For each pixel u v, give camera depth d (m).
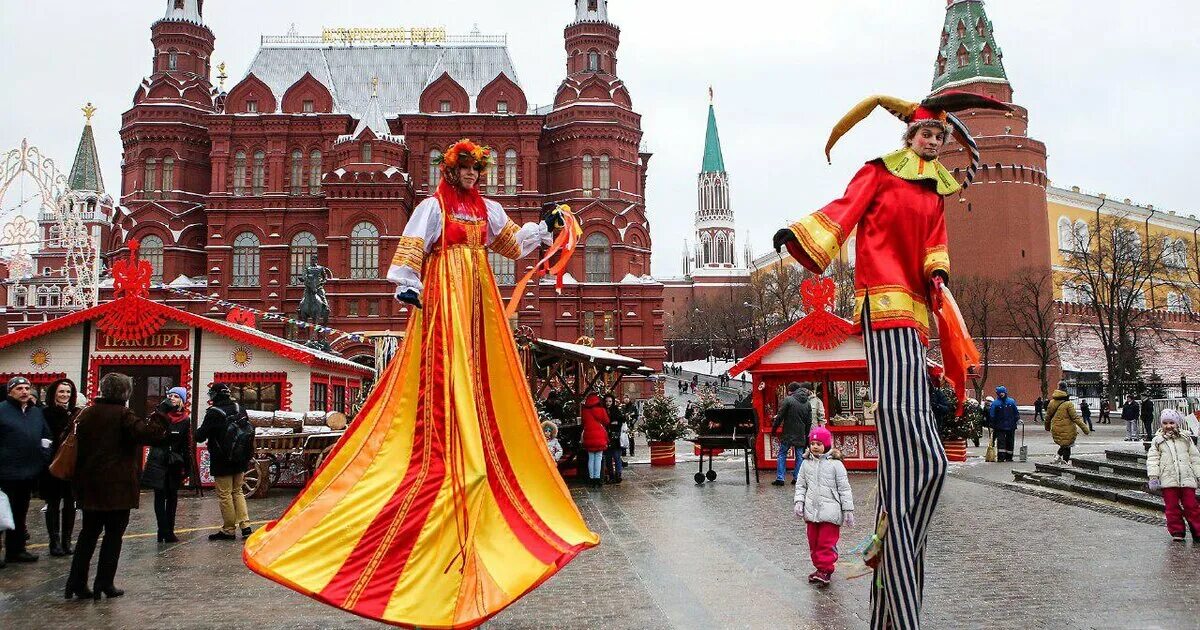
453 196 6.01
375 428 5.62
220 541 11.83
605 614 7.14
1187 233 103.12
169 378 20.28
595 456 18.81
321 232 65.44
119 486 8.13
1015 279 68.50
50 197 30.34
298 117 67.12
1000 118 71.25
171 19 70.00
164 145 67.94
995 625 6.59
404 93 74.06
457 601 4.85
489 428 5.61
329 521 5.25
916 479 4.72
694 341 114.50
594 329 65.06
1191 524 10.44
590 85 70.06
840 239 4.85
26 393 10.22
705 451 28.33
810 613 7.12
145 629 6.90
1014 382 67.94
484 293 5.98
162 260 65.62
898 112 5.38
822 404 21.47
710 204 156.12
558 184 70.25
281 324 63.84
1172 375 84.31
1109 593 7.67
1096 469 16.31
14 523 9.93
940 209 5.13
